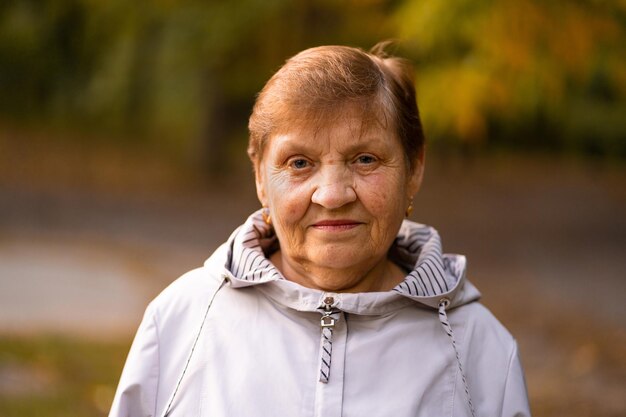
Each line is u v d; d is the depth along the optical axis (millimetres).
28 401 4219
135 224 11602
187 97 15898
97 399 4414
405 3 5617
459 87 5176
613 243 11352
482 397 1827
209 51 11078
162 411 1808
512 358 1873
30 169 15609
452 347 1831
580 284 8633
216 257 1939
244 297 1856
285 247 1828
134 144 19016
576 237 11844
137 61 12812
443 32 5180
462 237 11773
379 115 1742
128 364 1843
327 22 9273
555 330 6680
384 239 1786
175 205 13562
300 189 1758
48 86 17938
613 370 5520
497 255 10398
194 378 1790
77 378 4738
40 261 8625
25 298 6922
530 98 5773
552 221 13305
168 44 11156
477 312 1903
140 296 7297
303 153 1747
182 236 10906
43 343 5352
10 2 12383
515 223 13070
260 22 9875
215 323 1835
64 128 19438
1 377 4520
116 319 6395
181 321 1874
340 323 1784
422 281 1842
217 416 1728
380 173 1764
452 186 16953
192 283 1924
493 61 5199
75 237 10320
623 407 4711
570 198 15984
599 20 5238
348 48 1798
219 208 13547
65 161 16688
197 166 16125
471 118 5207
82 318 6340
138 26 11016
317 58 1764
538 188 17203
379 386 1758
